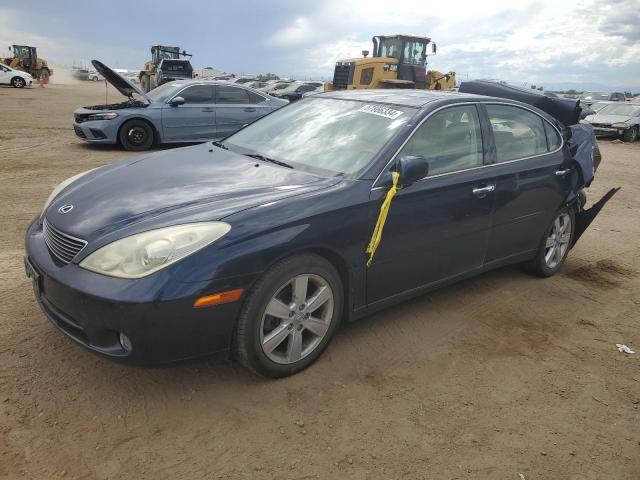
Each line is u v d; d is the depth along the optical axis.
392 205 3.30
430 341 3.65
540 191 4.41
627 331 4.02
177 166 3.60
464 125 3.92
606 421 2.95
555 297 4.55
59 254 2.81
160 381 2.99
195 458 2.46
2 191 6.88
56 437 2.52
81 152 10.49
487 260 4.19
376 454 2.57
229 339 2.78
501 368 3.39
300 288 2.98
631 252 5.95
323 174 3.38
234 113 11.87
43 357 3.12
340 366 3.25
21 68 44.09
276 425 2.71
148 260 2.54
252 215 2.79
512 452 2.65
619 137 19.09
